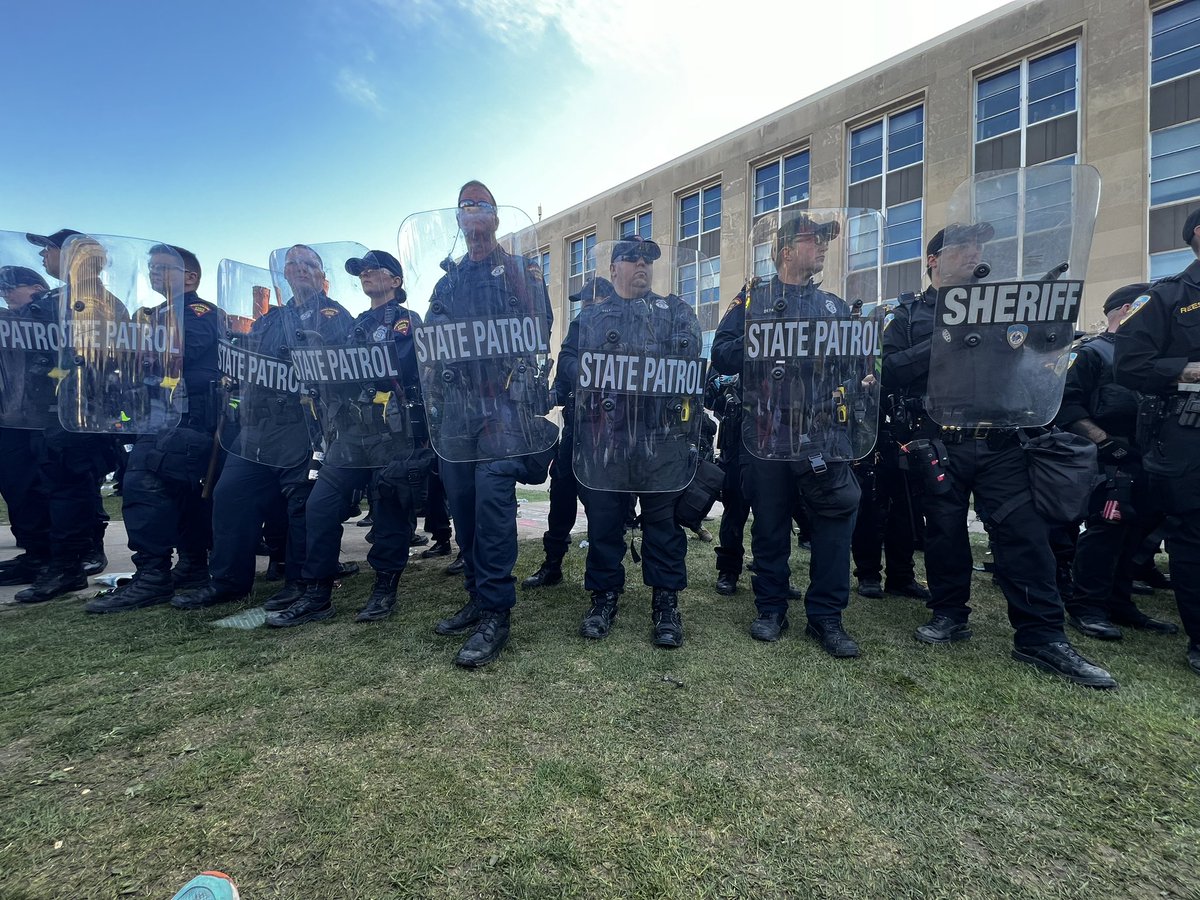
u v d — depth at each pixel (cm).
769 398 231
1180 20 935
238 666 213
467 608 255
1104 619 261
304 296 259
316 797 136
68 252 264
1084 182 203
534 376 235
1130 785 143
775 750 158
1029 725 172
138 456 293
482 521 230
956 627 244
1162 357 221
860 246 230
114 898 106
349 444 261
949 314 218
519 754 155
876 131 1295
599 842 122
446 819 128
